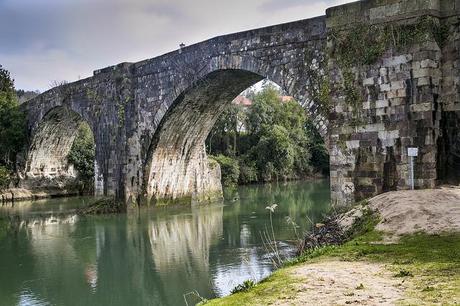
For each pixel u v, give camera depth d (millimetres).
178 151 38969
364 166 21984
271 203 42438
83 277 21547
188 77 32562
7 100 54688
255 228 29766
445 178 20344
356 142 22234
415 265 10430
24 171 54156
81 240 28797
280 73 26672
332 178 23062
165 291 19031
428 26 20328
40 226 34094
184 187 40531
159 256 24375
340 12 22875
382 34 21516
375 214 16344
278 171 72938
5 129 52844
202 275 20516
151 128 35812
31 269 23047
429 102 20172
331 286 9430
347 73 22562
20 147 53562
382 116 21484
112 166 38875
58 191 55469
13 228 33906
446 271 9727
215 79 32156
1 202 50625
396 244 12664
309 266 11281
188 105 34938
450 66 20469
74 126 53656
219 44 30094
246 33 28500
